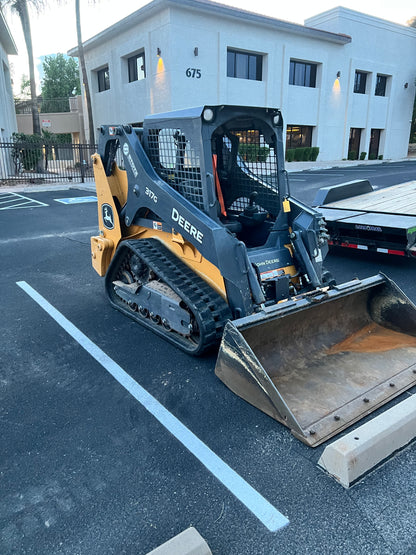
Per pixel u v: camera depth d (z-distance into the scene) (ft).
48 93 148.77
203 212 12.17
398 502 7.73
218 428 9.82
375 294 13.42
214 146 14.74
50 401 10.97
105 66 73.51
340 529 7.23
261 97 70.38
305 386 10.78
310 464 8.66
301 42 72.33
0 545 7.09
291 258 13.39
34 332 14.89
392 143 96.68
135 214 14.88
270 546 6.97
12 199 45.93
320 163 80.48
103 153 15.71
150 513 7.64
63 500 7.95
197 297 12.17
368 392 10.46
